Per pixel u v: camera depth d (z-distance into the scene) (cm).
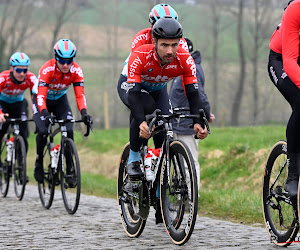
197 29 12375
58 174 1814
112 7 14738
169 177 1202
